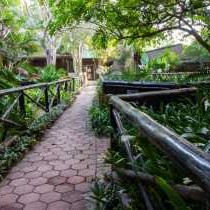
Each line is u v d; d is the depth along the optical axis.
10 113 4.94
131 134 2.31
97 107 7.07
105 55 25.27
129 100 3.02
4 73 6.16
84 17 4.34
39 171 3.44
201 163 0.76
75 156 3.98
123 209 1.99
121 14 4.36
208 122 2.70
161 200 1.54
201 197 1.16
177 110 3.37
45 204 2.62
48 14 18.61
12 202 2.67
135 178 1.98
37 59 25.42
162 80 6.17
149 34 4.71
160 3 3.98
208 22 4.38
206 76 4.65
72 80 14.21
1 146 3.96
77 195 2.77
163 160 1.66
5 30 16.19
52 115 6.91
